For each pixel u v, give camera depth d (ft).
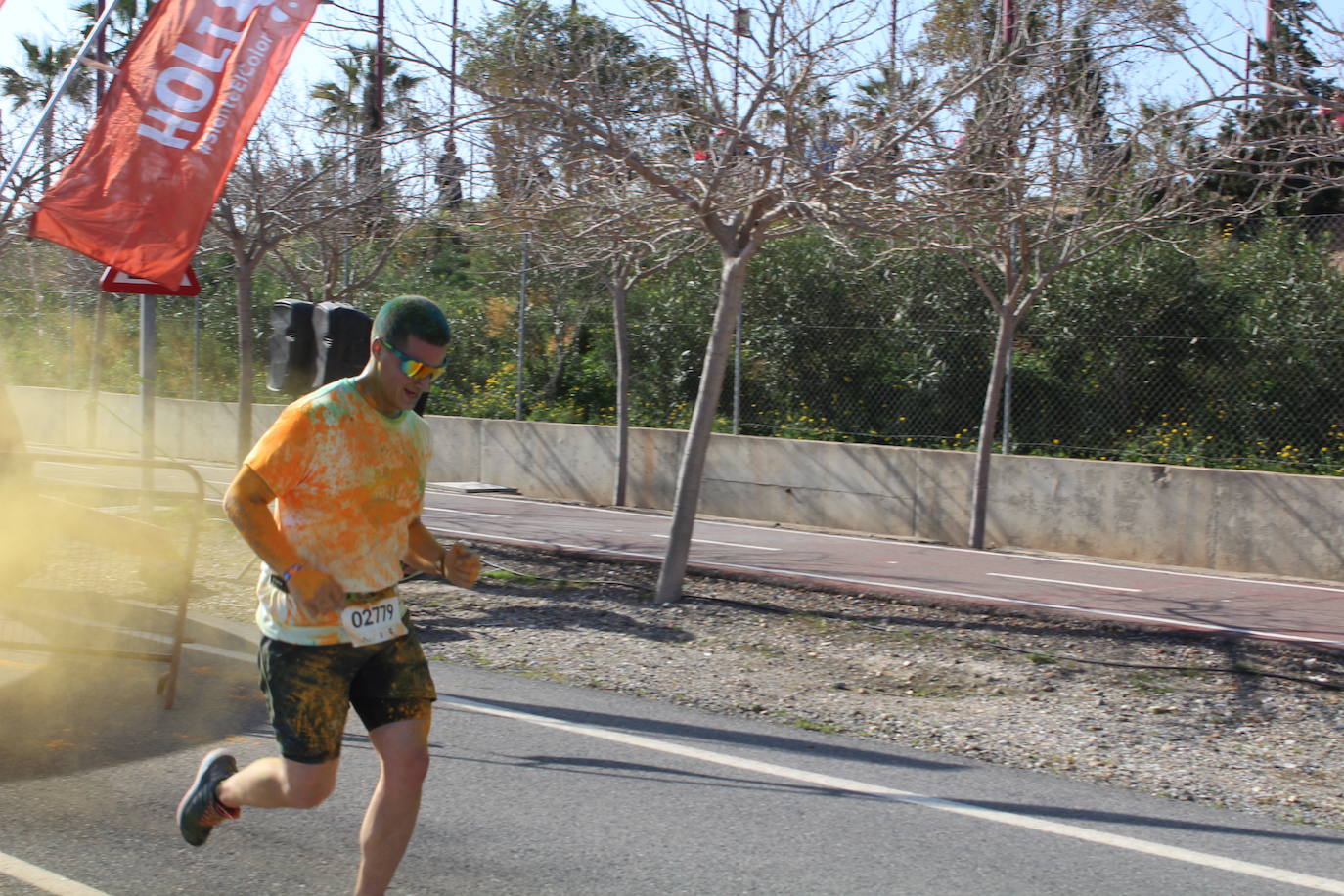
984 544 44.09
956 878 14.05
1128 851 15.06
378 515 11.39
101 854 13.99
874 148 28.09
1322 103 27.55
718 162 28.96
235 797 11.80
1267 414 47.03
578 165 30.22
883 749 19.29
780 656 26.00
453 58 28.81
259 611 11.58
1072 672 25.23
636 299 64.59
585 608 30.12
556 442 57.47
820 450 49.62
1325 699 23.26
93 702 20.13
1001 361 42.37
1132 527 42.19
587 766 17.83
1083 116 33.94
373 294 69.62
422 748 11.46
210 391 73.72
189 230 25.61
